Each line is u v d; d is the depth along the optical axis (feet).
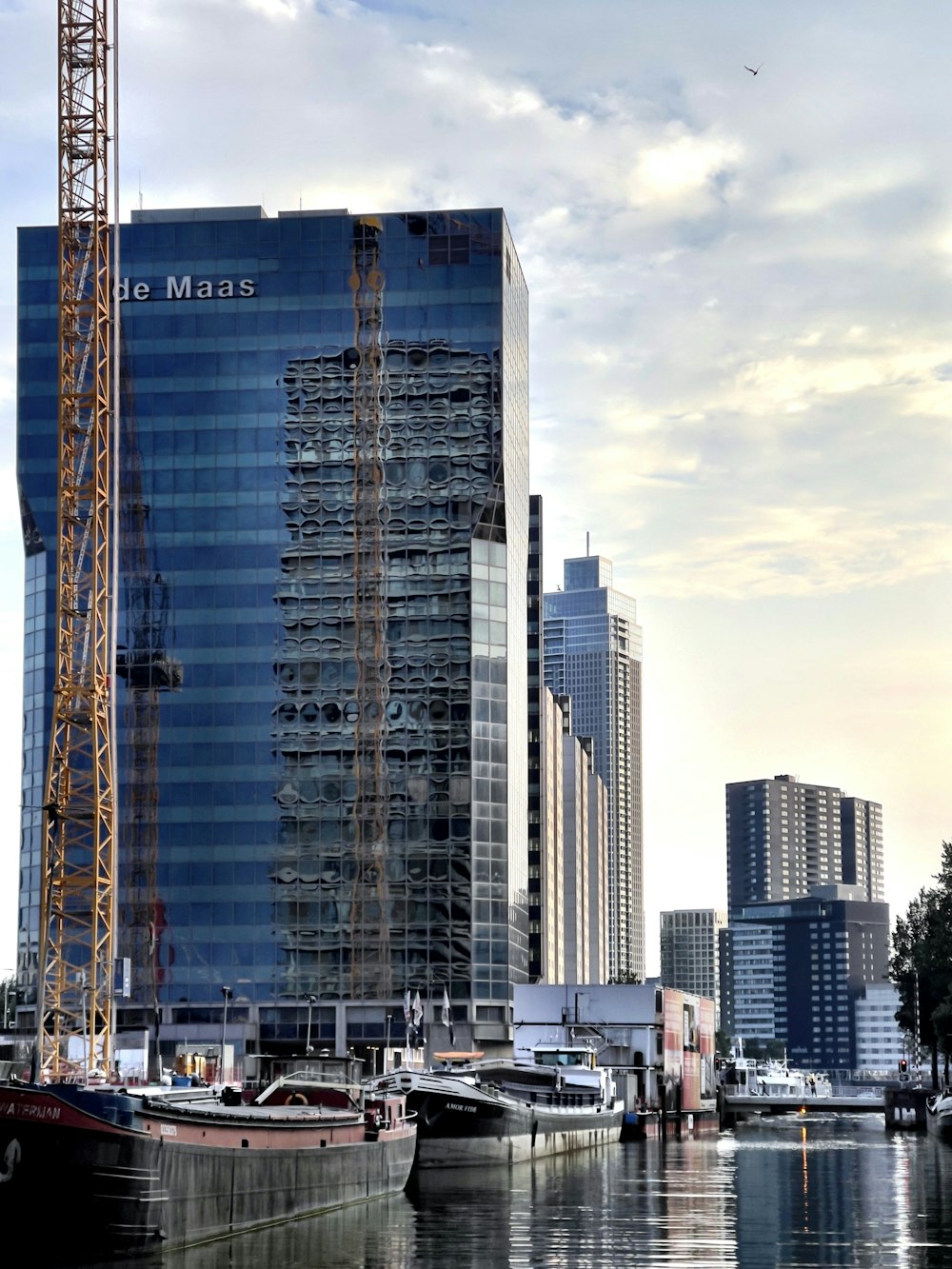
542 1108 505.66
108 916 488.02
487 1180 417.90
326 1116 327.88
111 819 490.49
